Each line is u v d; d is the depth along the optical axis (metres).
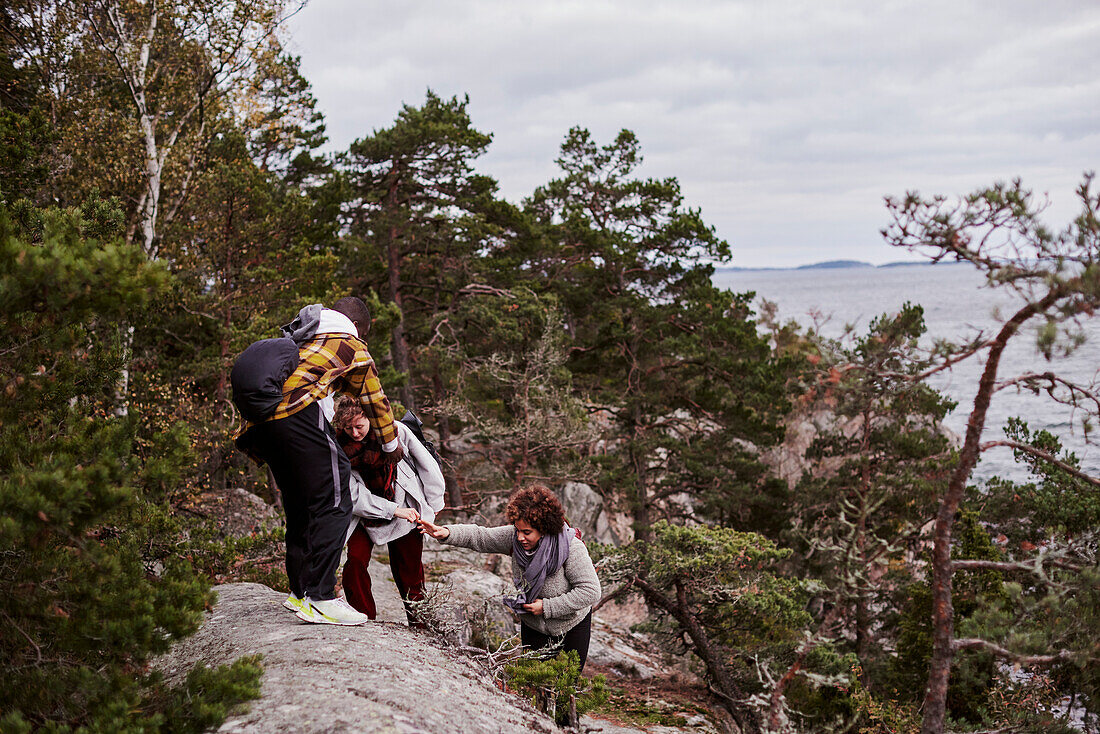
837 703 9.89
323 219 20.02
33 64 13.73
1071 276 3.46
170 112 15.93
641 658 14.24
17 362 3.67
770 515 23.23
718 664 11.21
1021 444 4.36
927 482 15.41
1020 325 3.77
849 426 18.98
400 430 4.83
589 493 25.41
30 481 2.86
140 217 13.12
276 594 5.59
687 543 11.41
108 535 4.46
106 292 3.06
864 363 4.33
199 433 11.79
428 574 12.32
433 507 4.88
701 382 25.45
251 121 15.66
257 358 4.09
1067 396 4.08
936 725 4.48
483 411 21.61
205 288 13.81
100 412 4.70
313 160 25.08
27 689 3.15
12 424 3.55
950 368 4.19
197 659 4.12
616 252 26.53
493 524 19.97
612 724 9.11
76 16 14.11
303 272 14.87
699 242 27.30
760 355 24.53
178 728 3.06
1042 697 8.16
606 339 26.73
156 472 4.05
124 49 13.99
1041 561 4.48
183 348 14.38
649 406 26.19
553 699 4.59
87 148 12.86
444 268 25.77
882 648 13.62
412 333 26.88
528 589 4.91
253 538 7.88
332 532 4.29
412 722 3.07
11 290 2.90
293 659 3.73
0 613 3.26
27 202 4.93
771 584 11.52
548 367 18.91
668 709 10.76
